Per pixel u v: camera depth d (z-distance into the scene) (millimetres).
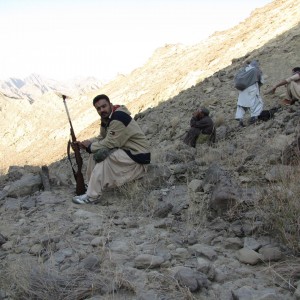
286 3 18938
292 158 4578
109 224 3857
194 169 5051
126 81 29703
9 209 4539
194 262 3004
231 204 3590
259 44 15031
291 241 2992
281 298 2404
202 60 19062
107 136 4555
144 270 2932
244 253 2992
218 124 8945
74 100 39000
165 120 12203
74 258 3186
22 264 3090
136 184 4613
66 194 5000
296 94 8078
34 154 26641
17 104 42375
